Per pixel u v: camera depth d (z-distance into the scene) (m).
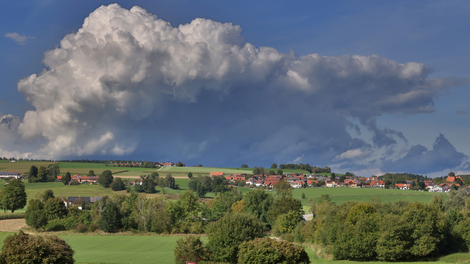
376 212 72.88
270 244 54.50
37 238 39.56
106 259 67.25
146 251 81.62
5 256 38.19
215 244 60.66
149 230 113.50
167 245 90.31
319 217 97.00
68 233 109.88
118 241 96.56
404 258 64.94
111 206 115.12
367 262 63.19
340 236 66.81
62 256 39.59
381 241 62.97
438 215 69.38
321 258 68.88
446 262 60.69
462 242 69.69
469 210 83.69
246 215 66.81
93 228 112.75
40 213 114.44
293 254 53.41
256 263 52.88
